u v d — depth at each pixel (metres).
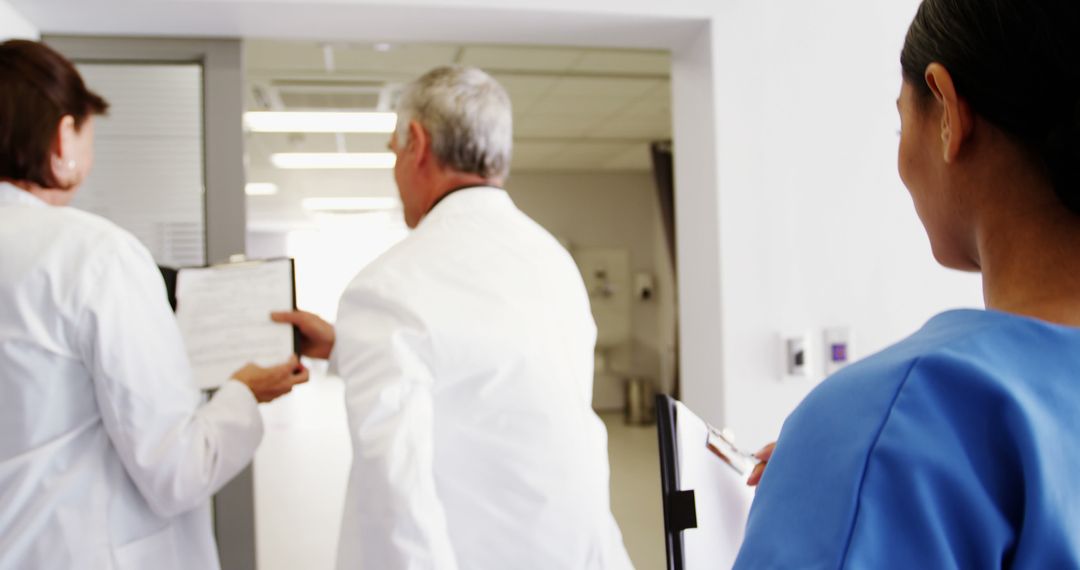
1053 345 0.43
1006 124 0.45
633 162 8.62
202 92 2.16
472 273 1.22
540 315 1.23
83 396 1.16
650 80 5.18
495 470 1.16
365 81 4.90
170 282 1.51
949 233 0.52
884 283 2.21
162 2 1.90
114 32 2.08
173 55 2.13
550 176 9.11
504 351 1.16
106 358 1.13
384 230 13.67
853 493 0.41
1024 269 0.46
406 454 1.06
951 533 0.40
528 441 1.17
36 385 1.11
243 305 1.50
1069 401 0.42
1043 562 0.39
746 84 2.14
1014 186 0.46
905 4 2.22
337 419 8.45
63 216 1.17
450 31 2.19
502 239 1.29
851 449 0.43
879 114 2.21
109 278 1.15
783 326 2.15
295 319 1.49
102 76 2.13
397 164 1.44
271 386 1.43
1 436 1.12
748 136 2.13
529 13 2.06
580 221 9.15
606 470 1.31
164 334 1.22
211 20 2.02
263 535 4.35
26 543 1.11
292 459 6.42
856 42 2.20
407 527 1.03
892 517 0.40
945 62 0.47
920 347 0.45
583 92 5.48
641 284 9.09
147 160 2.12
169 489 1.18
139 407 1.16
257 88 5.00
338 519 4.65
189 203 2.13
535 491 1.17
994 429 0.41
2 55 1.17
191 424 1.23
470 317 1.17
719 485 0.74
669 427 0.72
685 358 2.37
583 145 7.57
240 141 2.13
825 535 0.42
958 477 0.40
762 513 0.46
